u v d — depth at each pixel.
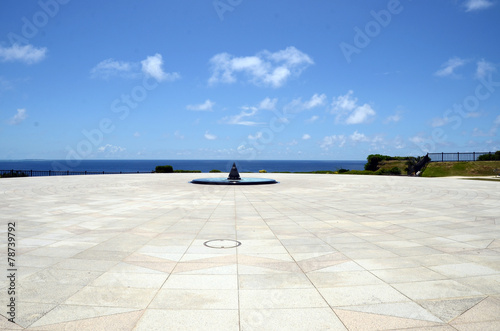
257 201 14.52
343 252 6.56
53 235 7.95
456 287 4.81
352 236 7.92
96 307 4.14
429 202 14.23
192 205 13.20
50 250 6.64
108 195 16.66
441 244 7.20
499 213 11.31
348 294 4.55
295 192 18.55
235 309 4.11
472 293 4.60
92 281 4.99
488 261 6.01
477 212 11.52
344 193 18.03
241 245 7.08
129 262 5.89
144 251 6.60
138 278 5.12
